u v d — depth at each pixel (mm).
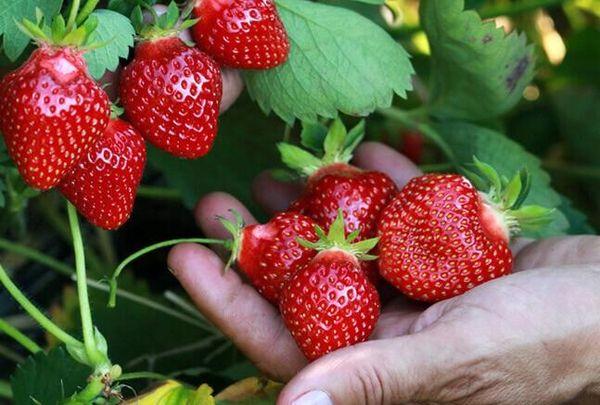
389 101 620
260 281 599
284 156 632
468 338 544
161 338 714
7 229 755
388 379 535
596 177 883
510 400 568
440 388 548
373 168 688
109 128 572
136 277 807
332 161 633
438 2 640
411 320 598
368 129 794
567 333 555
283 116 625
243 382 610
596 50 886
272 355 603
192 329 716
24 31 542
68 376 621
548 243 628
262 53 595
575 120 890
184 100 577
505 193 599
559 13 932
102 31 563
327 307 564
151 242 812
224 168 727
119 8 583
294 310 569
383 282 625
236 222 604
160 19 574
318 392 527
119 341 709
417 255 593
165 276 808
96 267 778
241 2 589
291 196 688
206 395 585
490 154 689
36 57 542
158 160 726
